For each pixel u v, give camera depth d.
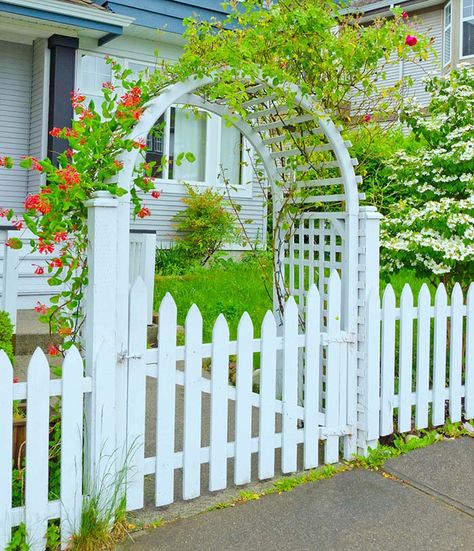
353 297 3.73
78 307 3.14
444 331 4.13
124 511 2.82
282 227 4.30
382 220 4.95
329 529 2.87
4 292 5.68
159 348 2.97
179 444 3.85
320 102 3.65
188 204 10.55
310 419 3.54
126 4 9.30
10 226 6.14
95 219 2.76
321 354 4.02
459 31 16.45
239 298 7.73
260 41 3.48
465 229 4.49
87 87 9.54
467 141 4.84
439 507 3.11
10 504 2.50
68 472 2.65
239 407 3.25
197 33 4.03
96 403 2.72
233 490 3.24
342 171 3.76
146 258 6.52
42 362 2.57
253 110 4.04
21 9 7.94
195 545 2.70
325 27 3.64
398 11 3.88
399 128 6.94
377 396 3.74
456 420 4.23
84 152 2.88
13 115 9.34
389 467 3.58
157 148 10.68
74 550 2.62
